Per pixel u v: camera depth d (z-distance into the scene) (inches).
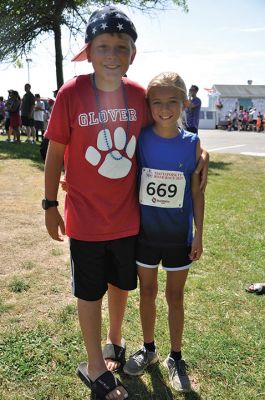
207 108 1521.9
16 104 483.5
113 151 82.2
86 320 88.4
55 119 81.6
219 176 366.3
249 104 1533.0
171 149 84.8
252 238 187.5
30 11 500.4
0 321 112.0
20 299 124.5
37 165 345.4
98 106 81.0
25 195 252.4
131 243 89.0
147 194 87.0
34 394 87.0
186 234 88.7
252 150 635.5
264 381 92.6
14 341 103.3
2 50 534.0
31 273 142.2
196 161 86.7
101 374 85.8
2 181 288.0
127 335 108.5
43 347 101.4
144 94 86.7
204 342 105.3
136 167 87.6
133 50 82.7
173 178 85.5
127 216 87.0
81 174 84.0
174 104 81.7
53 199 87.2
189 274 146.6
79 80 82.1
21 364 95.1
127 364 94.9
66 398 86.5
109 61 78.6
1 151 401.7
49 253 161.3
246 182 340.2
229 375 94.2
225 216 224.8
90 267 87.0
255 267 154.7
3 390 87.8
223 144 746.8
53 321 112.9
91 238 84.9
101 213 84.8
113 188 84.0
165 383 92.4
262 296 131.3
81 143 81.9
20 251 162.1
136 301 125.3
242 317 118.3
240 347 104.0
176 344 94.7
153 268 91.1
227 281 141.6
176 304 93.3
